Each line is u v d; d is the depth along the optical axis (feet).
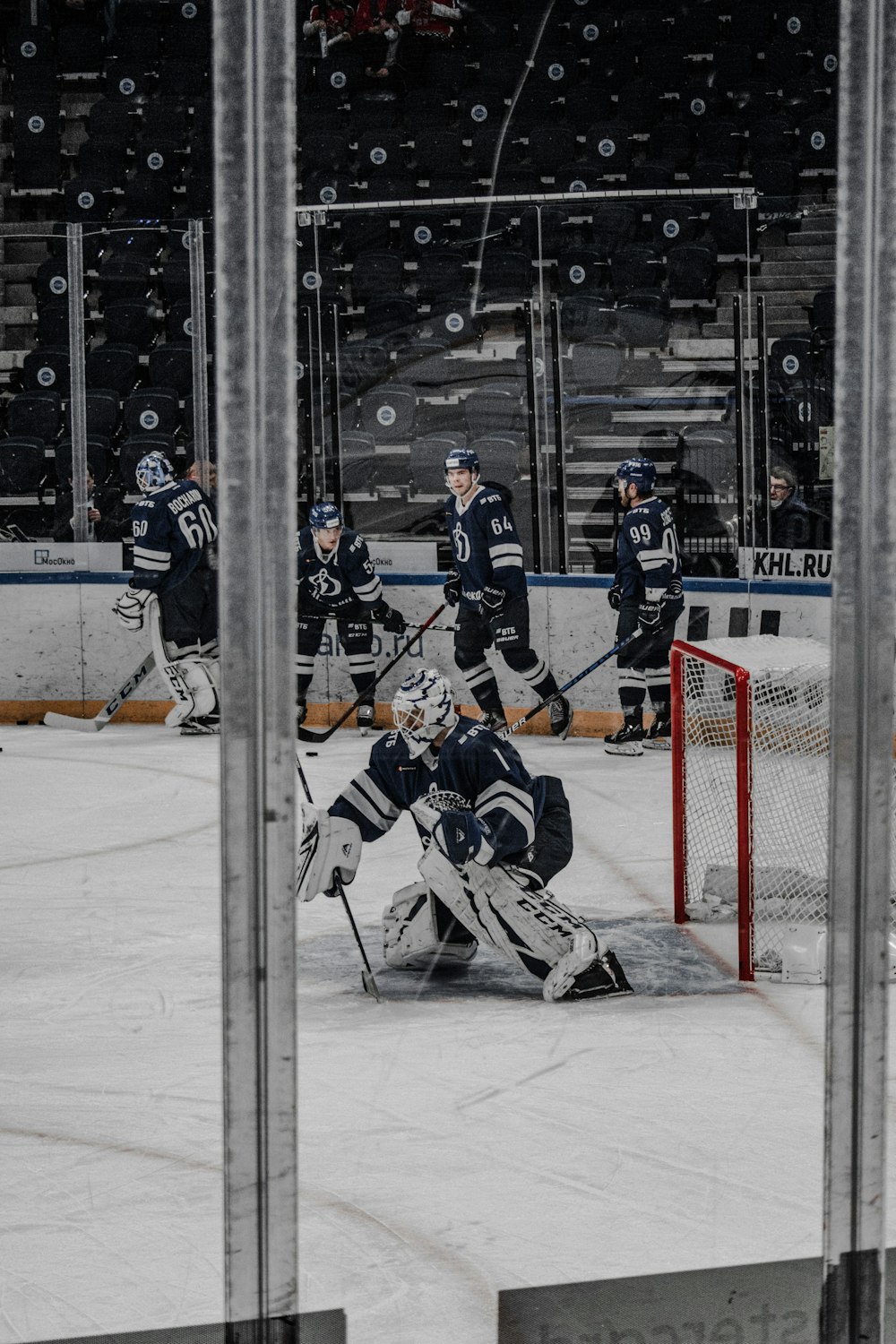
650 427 55.26
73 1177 17.38
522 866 24.88
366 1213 16.39
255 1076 9.87
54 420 57.77
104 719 51.03
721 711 29.43
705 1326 13.52
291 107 9.28
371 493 56.24
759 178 65.31
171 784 41.73
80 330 54.49
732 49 69.41
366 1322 14.01
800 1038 22.15
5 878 31.73
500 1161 17.76
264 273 9.38
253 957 9.82
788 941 25.04
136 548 47.50
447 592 47.42
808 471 51.85
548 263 62.54
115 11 70.59
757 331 54.85
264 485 9.53
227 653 9.64
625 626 45.73
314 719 51.90
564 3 70.90
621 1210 16.40
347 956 26.43
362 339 59.52
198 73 70.85
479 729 23.56
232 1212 9.96
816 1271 14.42
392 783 23.63
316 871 23.43
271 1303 10.02
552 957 23.95
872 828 10.29
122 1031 22.61
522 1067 20.93
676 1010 23.44
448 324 60.29
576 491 55.36
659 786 40.98
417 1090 20.04
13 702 53.36
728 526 53.36
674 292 61.36
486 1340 13.60
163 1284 14.74
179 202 69.10
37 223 64.64
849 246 9.86
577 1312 13.76
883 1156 10.46
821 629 48.91
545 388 53.47
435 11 70.95
